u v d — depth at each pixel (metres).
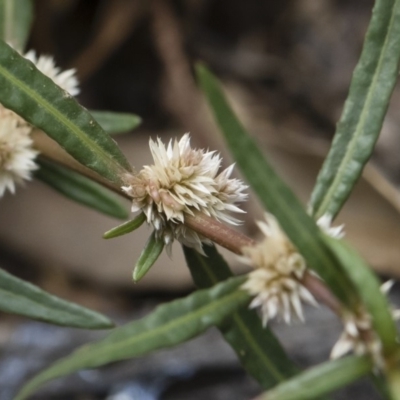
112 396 0.32
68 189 0.23
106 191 0.23
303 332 0.34
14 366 0.34
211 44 0.47
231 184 0.20
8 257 0.40
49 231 0.39
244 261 0.20
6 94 0.20
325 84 0.46
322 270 0.19
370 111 0.21
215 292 0.20
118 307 0.39
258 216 0.34
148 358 0.33
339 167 0.21
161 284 0.38
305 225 0.19
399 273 0.36
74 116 0.20
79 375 0.32
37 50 0.43
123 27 0.44
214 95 0.19
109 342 0.20
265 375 0.21
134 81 0.45
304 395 0.19
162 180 0.20
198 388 0.32
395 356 0.19
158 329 0.20
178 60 0.42
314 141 0.40
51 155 0.21
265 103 0.45
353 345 0.19
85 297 0.39
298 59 0.47
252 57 0.47
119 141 0.41
